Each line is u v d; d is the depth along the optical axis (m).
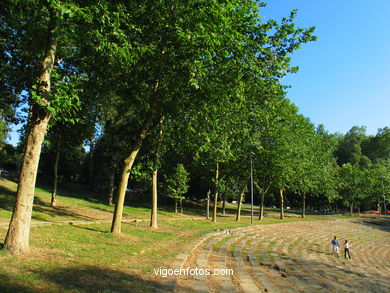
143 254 10.91
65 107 8.89
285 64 13.84
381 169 66.81
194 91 14.74
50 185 40.16
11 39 13.70
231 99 15.82
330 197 50.44
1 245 8.55
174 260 10.62
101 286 6.40
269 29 13.59
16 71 15.52
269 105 16.61
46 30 9.98
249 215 47.91
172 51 13.12
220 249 16.11
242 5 13.61
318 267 17.19
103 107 24.12
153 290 6.79
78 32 9.35
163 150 22.70
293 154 36.22
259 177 42.47
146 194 50.94
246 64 13.34
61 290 5.80
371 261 24.44
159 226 22.39
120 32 9.56
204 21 11.71
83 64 16.06
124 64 12.39
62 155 42.22
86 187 46.62
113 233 14.60
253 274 11.80
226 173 39.31
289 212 63.53
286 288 10.50
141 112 19.31
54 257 8.36
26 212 8.53
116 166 36.25
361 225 48.25
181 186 34.88
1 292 5.25
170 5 12.46
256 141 30.03
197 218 33.66
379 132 90.19
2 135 34.47
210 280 9.44
